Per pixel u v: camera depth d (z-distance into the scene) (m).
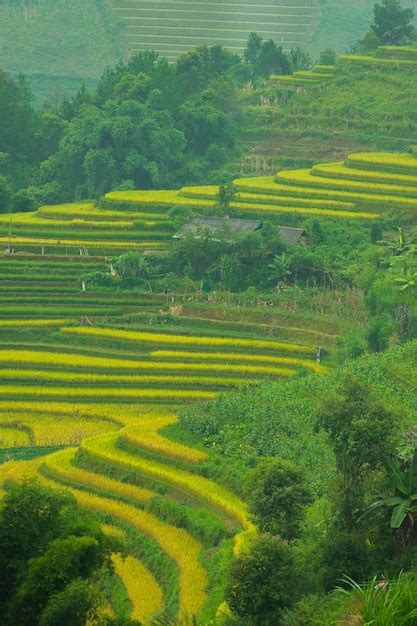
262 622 45.44
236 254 116.19
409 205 128.88
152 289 115.00
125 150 153.50
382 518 48.38
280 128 166.38
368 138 159.25
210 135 163.25
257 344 99.62
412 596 31.73
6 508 41.34
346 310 104.69
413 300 98.25
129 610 54.25
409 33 184.25
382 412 48.59
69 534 41.28
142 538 61.59
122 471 70.44
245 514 60.50
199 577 54.84
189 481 66.94
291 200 133.12
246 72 189.00
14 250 123.19
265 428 71.38
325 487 55.94
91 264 119.06
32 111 172.88
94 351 100.62
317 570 47.38
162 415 86.69
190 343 100.81
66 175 158.50
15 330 105.94
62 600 38.03
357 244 119.56
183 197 137.88
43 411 89.25
